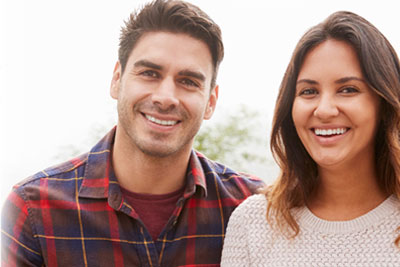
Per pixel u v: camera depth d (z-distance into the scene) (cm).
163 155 225
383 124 200
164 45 225
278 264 206
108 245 227
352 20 193
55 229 227
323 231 203
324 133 195
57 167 243
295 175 216
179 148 228
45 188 232
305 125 199
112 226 229
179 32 227
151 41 227
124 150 233
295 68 201
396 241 190
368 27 193
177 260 230
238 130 538
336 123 192
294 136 217
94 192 232
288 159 217
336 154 193
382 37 195
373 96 193
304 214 210
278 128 214
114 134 251
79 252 226
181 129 228
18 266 226
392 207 199
